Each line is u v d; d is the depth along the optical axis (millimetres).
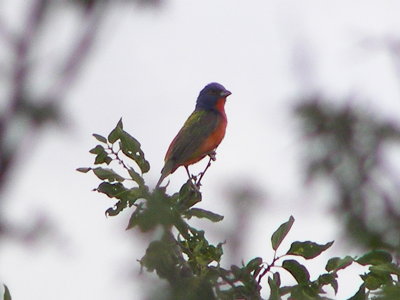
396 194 12828
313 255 8492
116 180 9000
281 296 8461
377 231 12570
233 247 8688
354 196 12719
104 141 9133
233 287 8516
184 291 7828
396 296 7504
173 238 8375
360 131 13227
